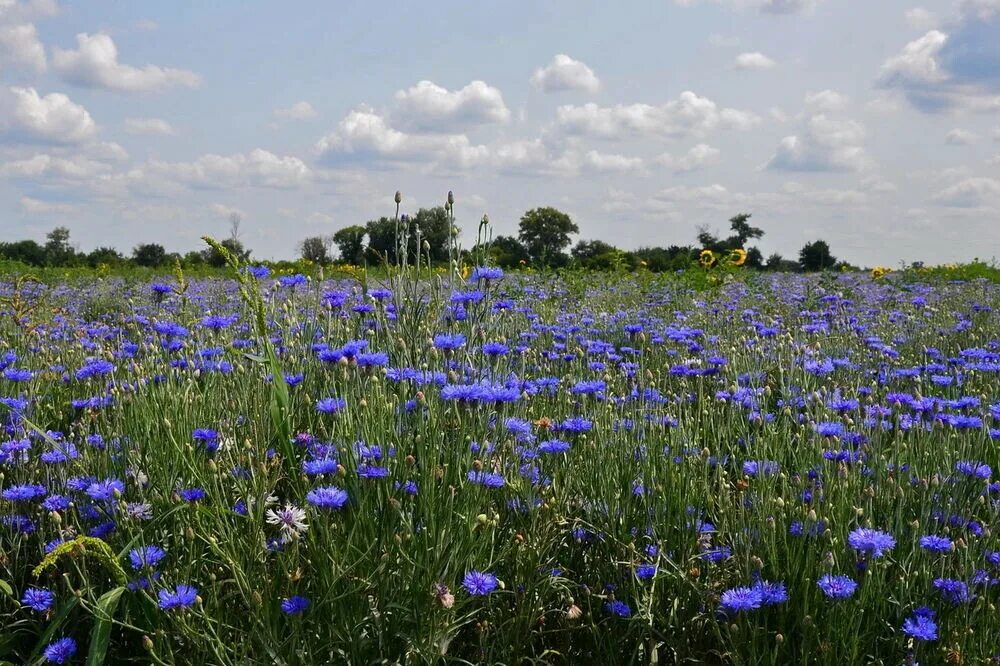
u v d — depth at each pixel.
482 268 4.70
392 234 5.17
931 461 3.98
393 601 2.93
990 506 3.53
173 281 17.75
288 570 2.92
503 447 3.64
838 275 17.06
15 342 6.38
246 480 3.58
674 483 3.64
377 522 3.12
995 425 4.52
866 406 4.55
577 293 12.51
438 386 3.76
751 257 26.97
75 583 3.24
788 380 5.19
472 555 3.07
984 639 2.90
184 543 3.20
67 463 3.78
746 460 4.28
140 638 3.07
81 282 16.77
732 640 2.87
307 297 5.46
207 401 4.41
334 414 3.83
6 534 3.52
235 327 6.66
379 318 4.79
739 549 3.20
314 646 2.88
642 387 4.80
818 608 2.96
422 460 3.16
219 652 2.72
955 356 6.95
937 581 3.02
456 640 3.16
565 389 4.97
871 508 3.36
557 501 3.45
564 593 3.32
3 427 4.20
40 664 2.83
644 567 3.25
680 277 15.84
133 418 3.99
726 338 7.63
